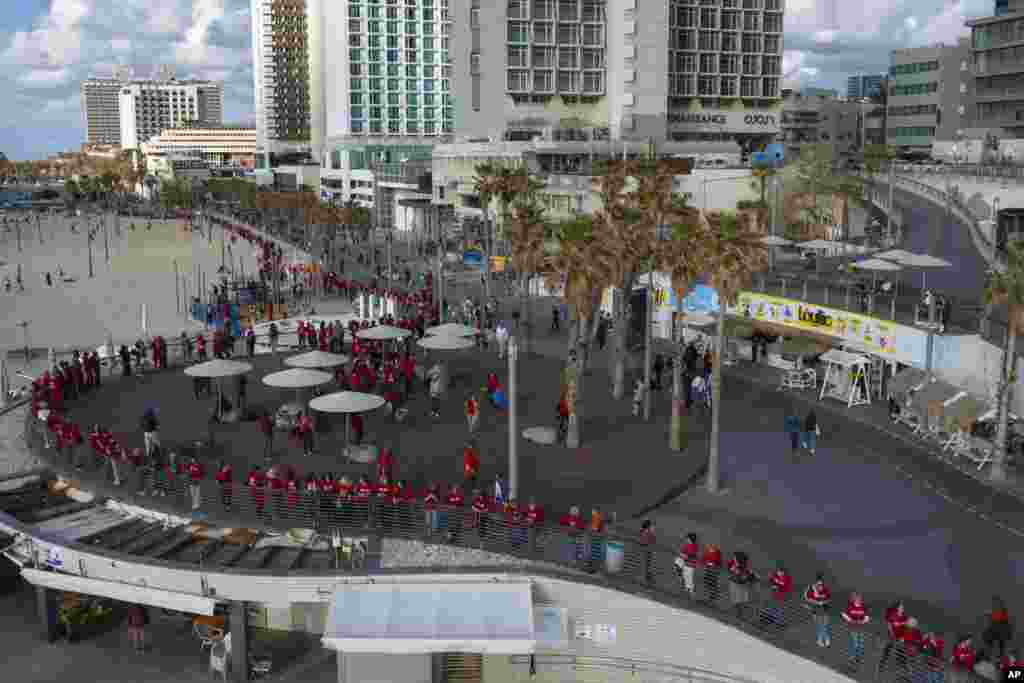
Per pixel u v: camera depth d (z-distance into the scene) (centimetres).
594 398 4631
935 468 3606
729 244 3406
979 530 3011
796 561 2791
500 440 3888
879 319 4566
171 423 4069
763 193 8156
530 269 6112
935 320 4422
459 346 4556
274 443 3791
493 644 2398
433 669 2591
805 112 19038
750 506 3231
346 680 2541
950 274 6181
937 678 2083
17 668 2725
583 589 2622
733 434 4078
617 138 13512
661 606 2539
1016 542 2916
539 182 9575
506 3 13088
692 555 2558
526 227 6141
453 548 2786
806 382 4900
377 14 19925
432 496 2867
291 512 2975
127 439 3788
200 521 3000
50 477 3369
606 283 4169
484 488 3294
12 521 2998
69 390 4469
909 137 15575
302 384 3781
